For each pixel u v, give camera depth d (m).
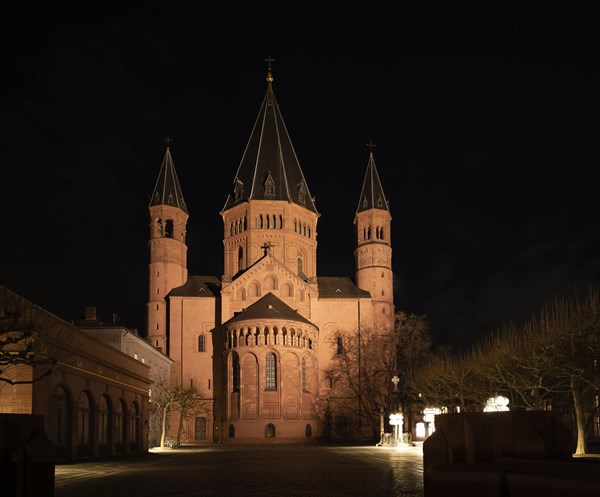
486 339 83.19
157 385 84.69
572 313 52.03
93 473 33.44
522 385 56.97
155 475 31.55
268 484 25.34
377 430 111.06
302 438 103.19
